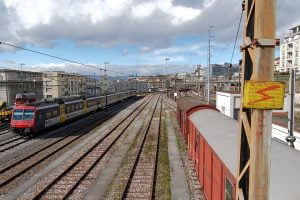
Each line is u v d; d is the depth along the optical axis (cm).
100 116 5022
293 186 538
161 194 1488
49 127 3469
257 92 422
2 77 7350
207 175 1165
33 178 1739
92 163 2042
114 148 2516
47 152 2372
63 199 1422
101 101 6050
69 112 4094
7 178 1742
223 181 861
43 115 3234
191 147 1845
